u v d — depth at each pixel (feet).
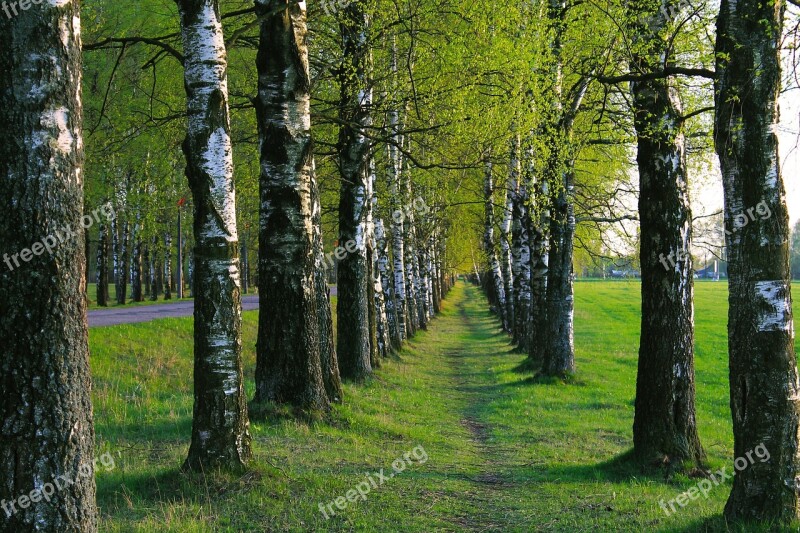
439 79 45.39
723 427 52.75
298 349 39.32
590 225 78.43
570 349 69.21
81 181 15.08
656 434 33.37
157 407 42.42
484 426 49.96
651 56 32.14
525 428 48.34
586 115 53.01
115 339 60.85
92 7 47.98
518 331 101.65
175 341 69.41
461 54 43.80
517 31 43.88
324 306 46.93
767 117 21.42
